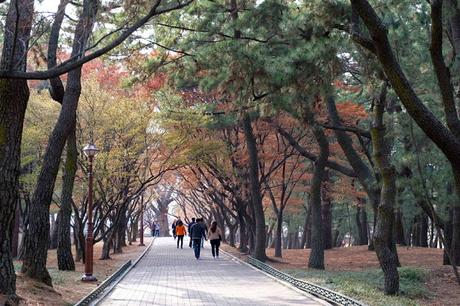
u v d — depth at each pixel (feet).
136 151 81.87
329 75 51.39
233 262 87.20
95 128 76.84
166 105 80.12
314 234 77.25
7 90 34.40
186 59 56.44
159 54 59.77
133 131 78.18
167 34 57.31
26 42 33.94
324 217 122.42
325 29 48.85
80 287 51.08
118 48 55.88
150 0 35.83
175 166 95.86
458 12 51.39
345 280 57.67
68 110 51.16
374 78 50.47
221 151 92.07
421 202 55.88
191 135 85.15
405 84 37.93
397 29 50.08
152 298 44.78
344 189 110.32
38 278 45.75
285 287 53.16
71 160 66.23
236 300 43.88
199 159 91.81
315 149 98.99
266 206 134.21
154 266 79.15
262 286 54.08
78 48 43.21
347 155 69.15
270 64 49.80
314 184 77.87
